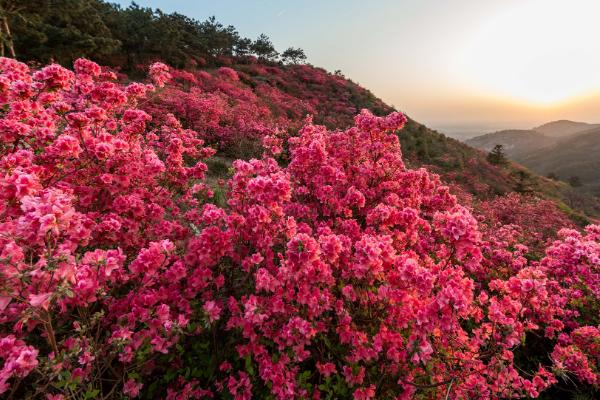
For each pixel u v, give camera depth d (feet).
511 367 10.18
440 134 116.47
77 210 11.73
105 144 10.91
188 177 15.51
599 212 110.32
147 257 8.38
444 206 18.84
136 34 76.18
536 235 31.50
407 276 8.85
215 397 9.01
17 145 11.62
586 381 12.09
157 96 39.70
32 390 7.55
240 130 38.34
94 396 6.82
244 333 8.70
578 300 15.10
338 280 11.46
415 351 8.18
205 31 128.98
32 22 48.19
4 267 5.96
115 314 8.72
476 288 16.46
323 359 9.51
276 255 12.78
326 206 15.55
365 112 18.51
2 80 11.09
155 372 9.19
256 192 10.66
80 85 14.11
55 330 8.30
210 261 9.78
